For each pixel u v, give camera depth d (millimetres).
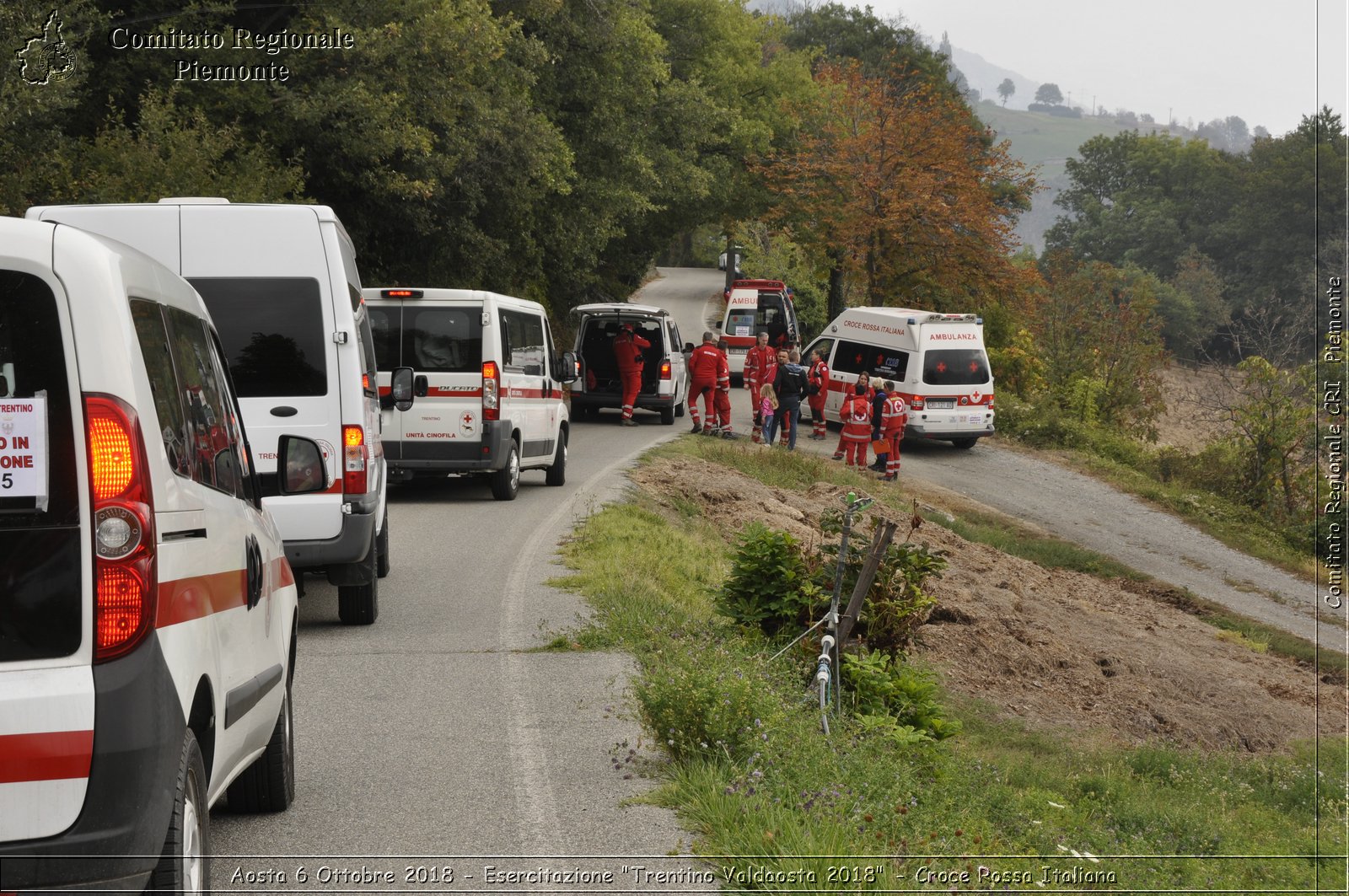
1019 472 30969
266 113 21844
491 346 17281
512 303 18297
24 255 3420
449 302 17297
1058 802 9281
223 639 4277
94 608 3385
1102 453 34531
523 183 28766
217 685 4062
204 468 4305
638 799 6074
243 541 4719
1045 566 23359
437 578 12523
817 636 10461
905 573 10859
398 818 5848
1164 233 121688
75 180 18156
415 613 10945
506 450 17547
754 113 53438
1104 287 49906
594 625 10148
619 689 8406
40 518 3379
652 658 9133
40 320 3426
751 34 55594
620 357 29891
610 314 30688
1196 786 11719
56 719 3320
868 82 49250
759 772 5934
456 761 6762
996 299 46219
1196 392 41281
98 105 20906
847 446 27531
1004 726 13281
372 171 24688
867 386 27406
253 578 4879
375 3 22812
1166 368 50094
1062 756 12273
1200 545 26703
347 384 9984
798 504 22141
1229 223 115938
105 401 3430
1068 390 45438
